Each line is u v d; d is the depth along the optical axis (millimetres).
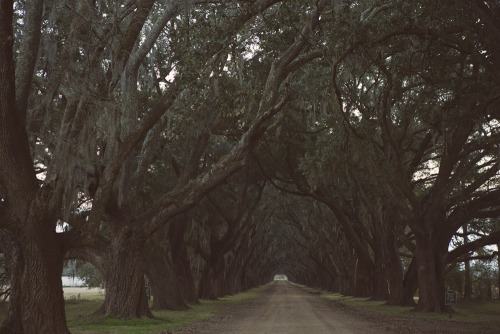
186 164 26844
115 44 14680
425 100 18828
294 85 21625
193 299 32438
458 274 43344
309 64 21094
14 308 13188
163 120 20344
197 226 35094
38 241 10750
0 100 9961
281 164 32781
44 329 10836
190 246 34969
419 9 15242
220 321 18875
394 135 23578
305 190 33312
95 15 13664
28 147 10688
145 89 24297
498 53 13047
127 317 17812
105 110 14320
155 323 17328
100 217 12406
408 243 25297
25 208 10570
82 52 15859
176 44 14977
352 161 25922
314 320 19375
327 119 22453
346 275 52906
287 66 16000
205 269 40969
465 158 23219
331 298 44719
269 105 15352
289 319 19953
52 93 13352
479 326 16734
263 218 54188
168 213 16828
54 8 13922
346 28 14820
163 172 28547
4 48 9758
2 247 13602
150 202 28719
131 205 19594
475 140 21531
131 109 18312
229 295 52812
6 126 10188
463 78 16141
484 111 16422
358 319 19906
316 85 21516
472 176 23719
